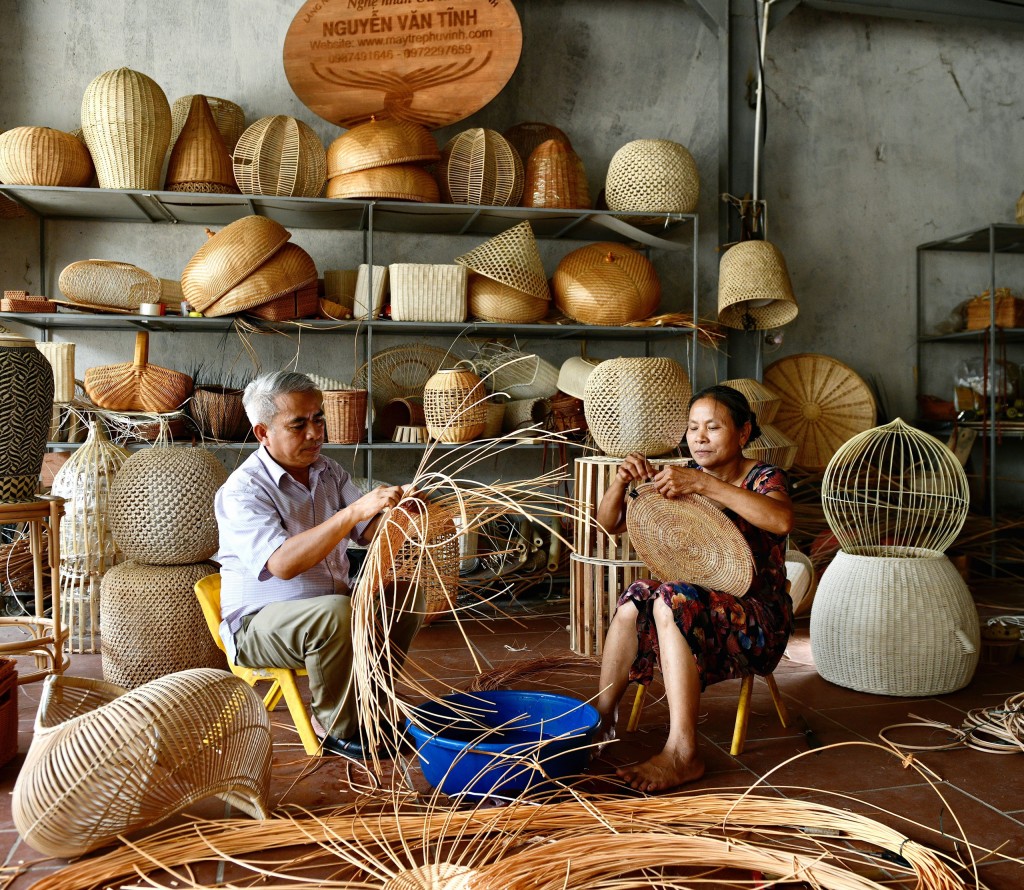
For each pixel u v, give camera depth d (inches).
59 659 113.3
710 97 227.1
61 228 197.8
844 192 238.2
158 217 197.5
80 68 198.7
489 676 132.7
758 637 97.0
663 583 101.1
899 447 232.5
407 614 100.4
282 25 206.7
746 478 102.7
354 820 80.0
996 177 247.9
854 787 92.5
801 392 227.5
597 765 98.0
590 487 149.5
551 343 218.7
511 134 213.2
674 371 150.6
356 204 181.5
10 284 196.5
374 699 84.7
